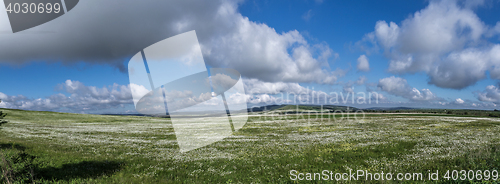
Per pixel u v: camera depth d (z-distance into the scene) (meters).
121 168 14.28
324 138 26.12
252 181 11.74
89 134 32.38
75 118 62.97
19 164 10.23
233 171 13.73
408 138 22.94
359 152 17.20
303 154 17.66
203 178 12.52
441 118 52.22
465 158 13.18
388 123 42.47
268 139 26.94
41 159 13.95
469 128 31.45
